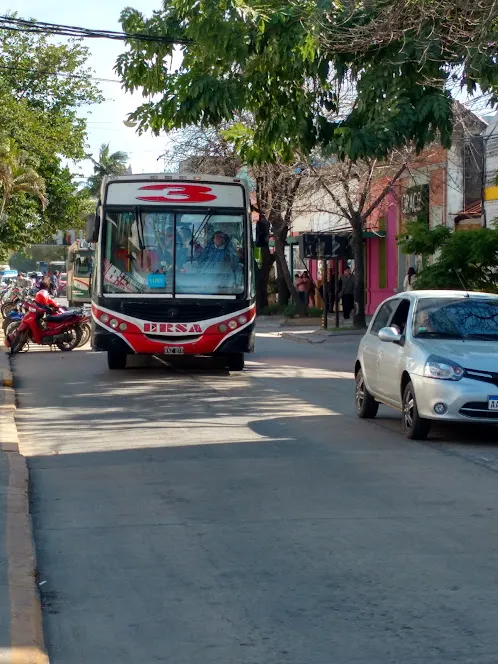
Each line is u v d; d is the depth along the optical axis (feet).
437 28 51.72
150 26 64.49
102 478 32.37
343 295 136.26
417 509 27.71
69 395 55.93
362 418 46.09
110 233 63.93
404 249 95.04
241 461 35.17
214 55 59.06
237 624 18.48
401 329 42.75
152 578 21.40
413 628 18.15
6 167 140.36
